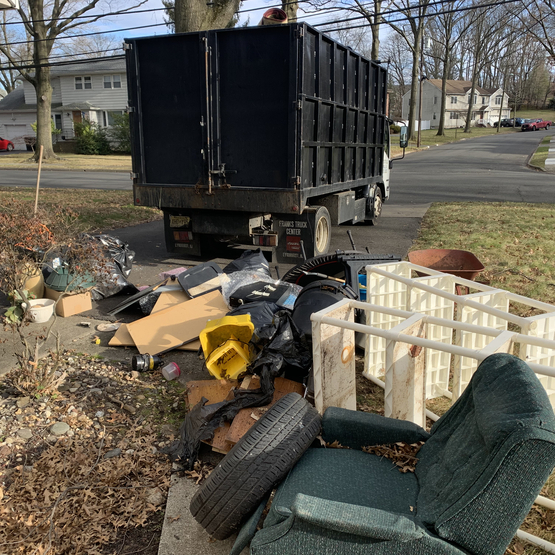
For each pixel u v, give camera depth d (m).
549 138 48.53
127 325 5.13
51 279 5.89
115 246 6.70
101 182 21.50
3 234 4.39
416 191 17.86
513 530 1.83
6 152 42.84
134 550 2.69
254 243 7.95
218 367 4.17
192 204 7.50
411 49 44.94
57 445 3.47
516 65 86.75
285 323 3.83
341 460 2.55
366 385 4.38
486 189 17.89
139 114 7.53
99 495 3.04
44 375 4.18
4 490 3.08
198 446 3.29
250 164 7.09
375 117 10.12
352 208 9.61
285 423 2.49
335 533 1.92
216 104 7.05
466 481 1.94
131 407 3.95
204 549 2.62
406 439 2.61
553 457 1.73
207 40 6.86
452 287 4.34
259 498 2.36
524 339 2.71
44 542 2.70
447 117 83.12
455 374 3.84
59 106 43.56
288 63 6.58
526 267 7.63
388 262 5.03
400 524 1.85
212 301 5.36
